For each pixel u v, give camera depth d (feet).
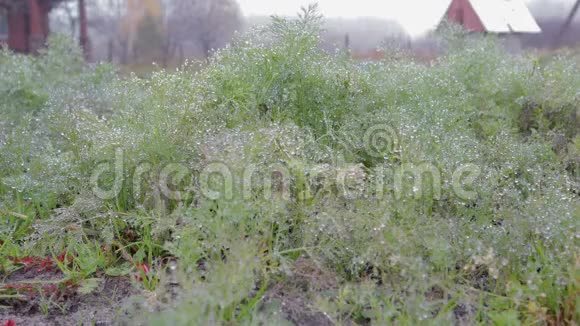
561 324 5.87
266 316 5.82
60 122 9.25
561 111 10.86
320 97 8.98
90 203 7.72
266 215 6.34
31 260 7.32
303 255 6.53
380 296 6.02
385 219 6.14
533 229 6.52
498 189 7.60
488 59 12.76
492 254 6.01
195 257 6.21
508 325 5.45
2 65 13.69
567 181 7.88
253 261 5.75
